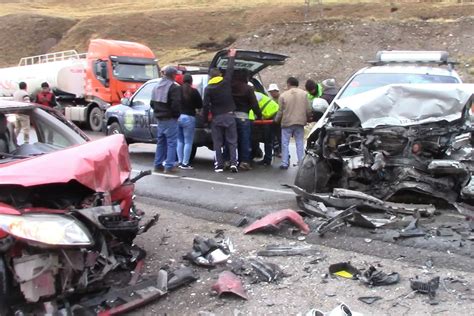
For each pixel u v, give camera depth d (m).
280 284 4.82
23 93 16.53
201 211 7.38
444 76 8.48
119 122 12.80
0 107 5.38
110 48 20.70
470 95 6.46
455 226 5.96
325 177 7.25
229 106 10.09
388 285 4.67
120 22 63.06
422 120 6.55
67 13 82.50
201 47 55.59
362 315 4.05
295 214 6.32
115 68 20.55
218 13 64.31
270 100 11.23
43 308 3.99
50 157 4.56
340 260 5.27
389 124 6.63
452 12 48.28
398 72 8.71
